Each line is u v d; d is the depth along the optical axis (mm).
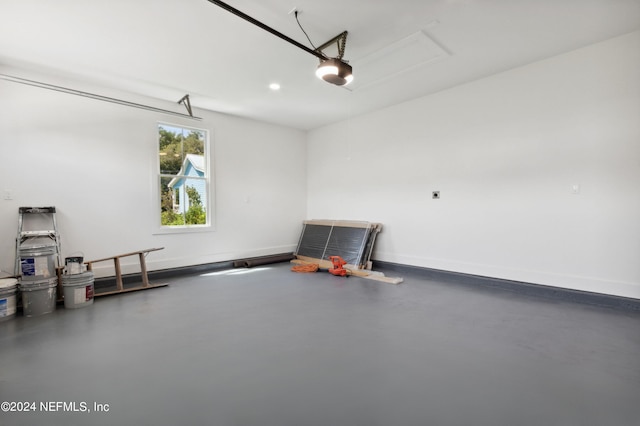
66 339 2588
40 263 3277
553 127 3746
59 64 3775
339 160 6445
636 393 1807
